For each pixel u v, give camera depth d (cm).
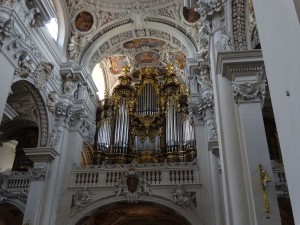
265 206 457
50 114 1093
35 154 1041
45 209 995
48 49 1080
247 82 560
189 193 1046
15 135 1527
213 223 991
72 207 1046
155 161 1408
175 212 1058
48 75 1055
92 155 1427
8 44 762
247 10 621
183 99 1525
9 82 761
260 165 488
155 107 1567
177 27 1344
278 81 210
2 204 1213
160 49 1574
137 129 1512
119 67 1708
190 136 1387
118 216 1277
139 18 1339
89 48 1322
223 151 562
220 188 977
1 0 764
